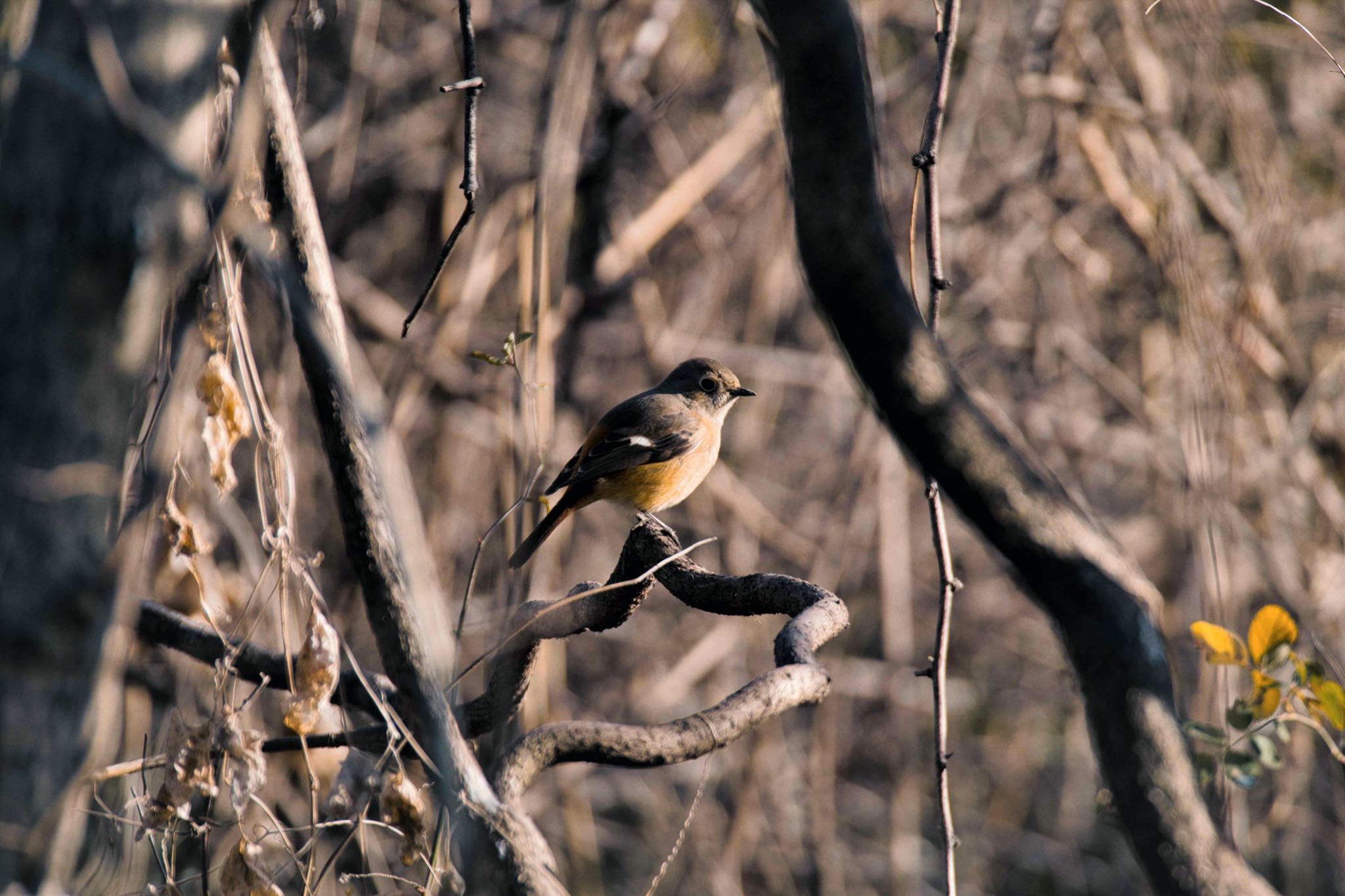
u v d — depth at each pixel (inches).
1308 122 579.5
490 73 606.5
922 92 603.5
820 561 620.7
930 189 234.1
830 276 115.6
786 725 717.3
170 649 267.6
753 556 636.7
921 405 115.3
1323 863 561.6
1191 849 109.8
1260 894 110.8
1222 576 439.2
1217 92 511.5
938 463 115.5
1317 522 497.4
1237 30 555.2
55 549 142.3
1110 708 112.7
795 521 671.8
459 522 576.7
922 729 711.1
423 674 186.2
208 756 216.1
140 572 228.4
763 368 619.8
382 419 177.2
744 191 605.6
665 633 680.4
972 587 724.0
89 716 145.6
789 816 650.8
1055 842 721.0
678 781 661.9
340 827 295.9
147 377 176.7
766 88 563.5
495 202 565.6
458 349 573.0
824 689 208.7
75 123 141.2
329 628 219.9
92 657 145.5
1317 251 560.1
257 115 167.0
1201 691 406.9
